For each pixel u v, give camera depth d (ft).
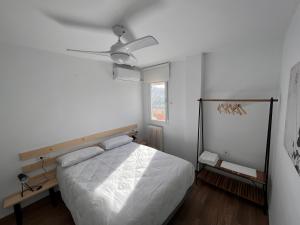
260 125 7.27
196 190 7.86
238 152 8.05
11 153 6.48
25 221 6.20
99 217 4.16
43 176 7.25
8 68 6.23
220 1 3.77
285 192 4.01
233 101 7.18
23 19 4.39
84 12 4.09
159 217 4.78
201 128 9.06
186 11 4.17
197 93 8.83
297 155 3.03
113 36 5.67
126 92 11.22
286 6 3.98
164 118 11.34
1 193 6.27
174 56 8.91
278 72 6.58
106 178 5.90
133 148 8.89
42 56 7.14
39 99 7.16
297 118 3.13
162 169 6.42
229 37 6.14
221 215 6.27
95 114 9.46
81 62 8.58
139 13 4.22
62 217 6.38
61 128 8.01
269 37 6.19
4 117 6.24
